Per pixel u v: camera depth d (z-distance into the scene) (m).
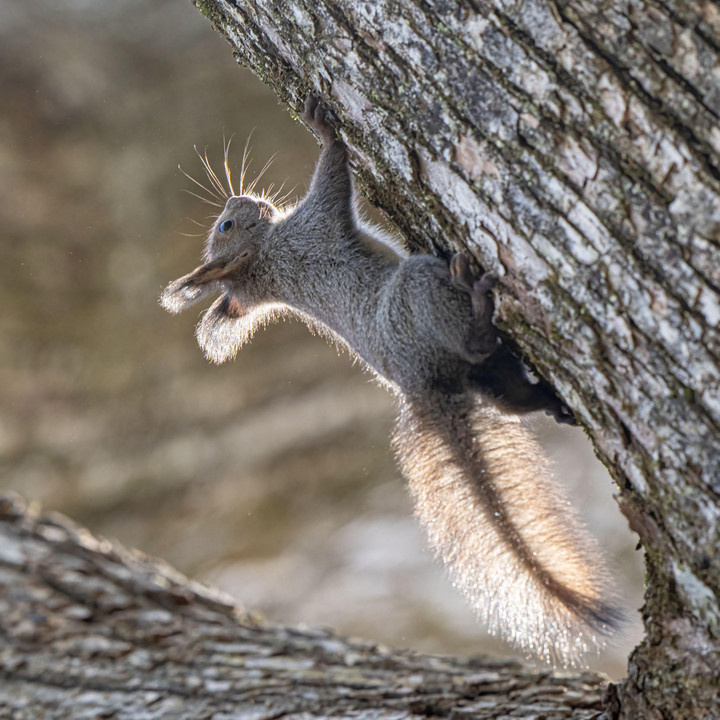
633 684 6.77
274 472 25.03
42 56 28.98
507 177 6.48
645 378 6.23
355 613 19.56
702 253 5.80
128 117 29.61
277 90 8.45
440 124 6.73
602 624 7.44
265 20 7.70
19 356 27.44
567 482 21.17
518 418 8.18
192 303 10.16
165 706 8.30
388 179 7.49
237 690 8.53
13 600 9.66
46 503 25.31
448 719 7.88
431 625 18.81
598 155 6.03
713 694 6.32
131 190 29.23
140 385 27.69
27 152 28.59
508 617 7.74
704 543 6.20
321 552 21.98
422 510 8.21
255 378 27.72
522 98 6.25
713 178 5.70
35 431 26.78
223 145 29.72
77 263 28.70
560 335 6.61
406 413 8.37
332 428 25.81
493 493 8.02
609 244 6.12
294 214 9.63
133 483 25.62
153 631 9.59
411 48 6.70
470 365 7.87
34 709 8.34
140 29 30.22
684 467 6.18
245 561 22.34
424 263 7.64
